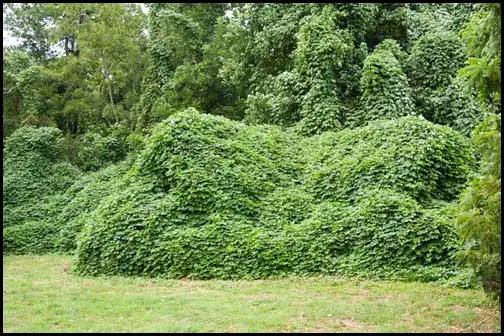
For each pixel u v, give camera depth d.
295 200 11.66
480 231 6.39
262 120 17.20
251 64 19.86
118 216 11.12
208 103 23.45
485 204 6.44
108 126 27.31
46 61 30.27
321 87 15.02
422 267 9.63
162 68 24.30
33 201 19.30
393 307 7.52
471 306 7.61
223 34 23.31
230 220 11.00
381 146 12.02
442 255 9.71
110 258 10.78
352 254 10.18
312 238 10.48
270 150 13.09
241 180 11.62
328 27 15.59
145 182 11.99
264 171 12.29
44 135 21.03
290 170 12.85
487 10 7.37
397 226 10.05
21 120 23.61
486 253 6.64
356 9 16.80
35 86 24.75
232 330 6.34
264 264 10.19
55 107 26.62
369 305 7.66
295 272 10.08
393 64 14.91
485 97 7.02
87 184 19.09
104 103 27.78
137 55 28.20
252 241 10.47
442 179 11.59
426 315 7.11
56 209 18.55
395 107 14.30
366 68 14.72
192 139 12.05
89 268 10.95
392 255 9.88
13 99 23.78
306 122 14.88
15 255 15.97
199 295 8.52
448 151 11.65
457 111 14.94
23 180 19.73
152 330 6.31
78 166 22.75
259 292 8.73
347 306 7.58
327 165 12.52
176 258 10.41
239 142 12.72
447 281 9.16
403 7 18.08
